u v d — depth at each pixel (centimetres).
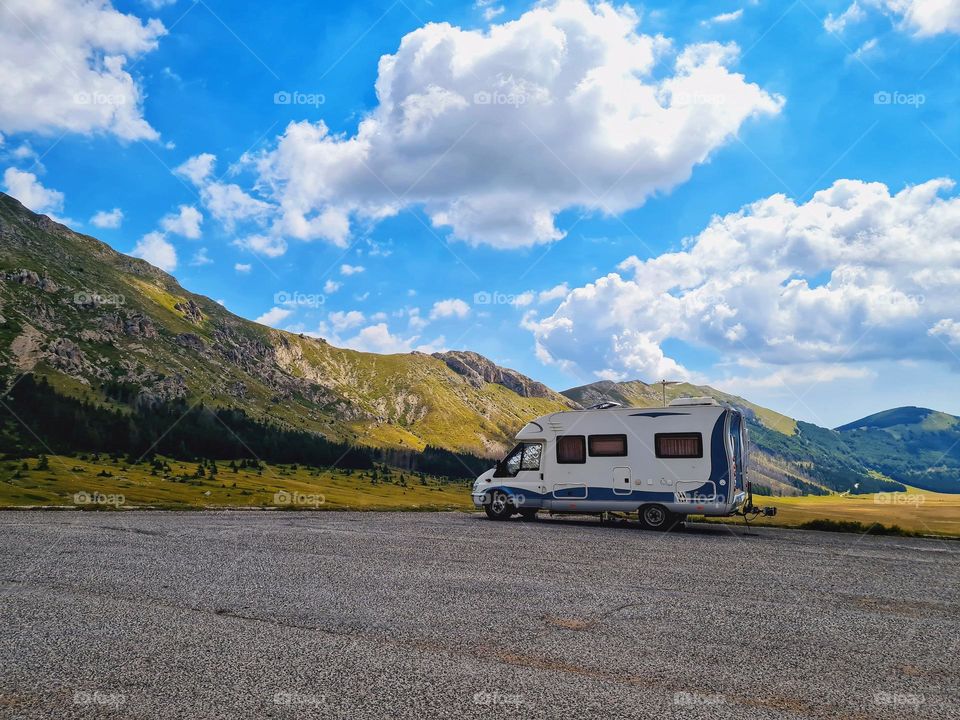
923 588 1141
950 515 14150
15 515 2341
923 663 702
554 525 2262
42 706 559
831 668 680
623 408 2341
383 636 774
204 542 1594
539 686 615
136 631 788
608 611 923
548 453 2427
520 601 977
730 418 2205
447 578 1152
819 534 2141
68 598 963
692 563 1397
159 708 557
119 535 1727
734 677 648
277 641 750
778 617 900
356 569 1231
